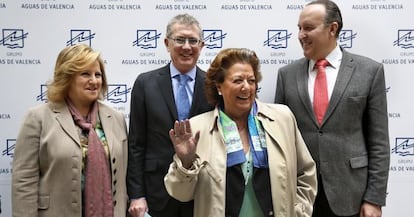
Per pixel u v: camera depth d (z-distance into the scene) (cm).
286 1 268
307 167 192
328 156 220
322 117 222
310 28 225
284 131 185
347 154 219
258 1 268
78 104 210
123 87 271
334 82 227
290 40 270
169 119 224
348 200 218
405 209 272
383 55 270
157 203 223
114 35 268
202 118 187
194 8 268
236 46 271
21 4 266
